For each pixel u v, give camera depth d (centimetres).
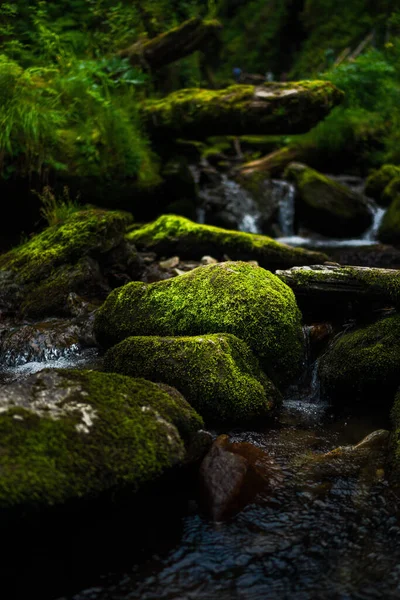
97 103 381
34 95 348
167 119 410
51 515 165
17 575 162
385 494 192
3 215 364
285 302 242
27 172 351
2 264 303
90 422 186
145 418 193
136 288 257
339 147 514
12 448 168
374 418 223
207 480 191
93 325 264
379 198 467
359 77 524
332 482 196
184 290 249
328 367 234
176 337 230
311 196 442
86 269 293
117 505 181
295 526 184
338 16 870
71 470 170
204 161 512
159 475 186
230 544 176
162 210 411
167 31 445
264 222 443
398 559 168
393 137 498
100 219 303
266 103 387
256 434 216
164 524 185
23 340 266
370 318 245
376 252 395
